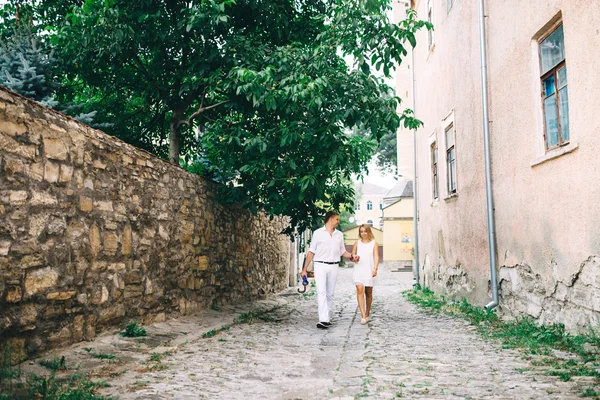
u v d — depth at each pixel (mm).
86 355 5035
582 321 5922
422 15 16266
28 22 8531
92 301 5707
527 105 7355
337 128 8836
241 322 8742
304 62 8906
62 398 3412
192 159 12508
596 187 5520
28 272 4586
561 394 3627
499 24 8445
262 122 10281
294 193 9281
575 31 5902
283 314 10820
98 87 10695
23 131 4555
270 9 9859
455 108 11398
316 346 6379
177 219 8258
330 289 8594
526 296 7609
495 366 4766
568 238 6223
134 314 6766
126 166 6574
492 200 8898
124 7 8891
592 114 5570
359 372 4641
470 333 7203
